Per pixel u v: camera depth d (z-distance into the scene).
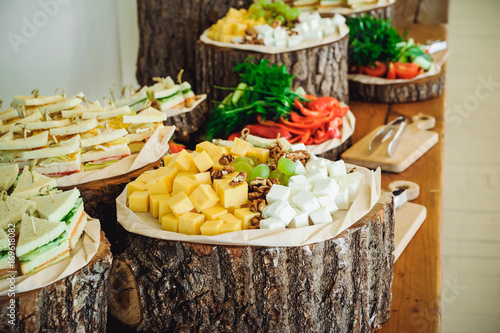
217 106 2.92
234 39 2.97
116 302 1.58
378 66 3.34
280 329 1.51
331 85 2.95
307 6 3.97
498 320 2.92
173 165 1.75
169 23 3.55
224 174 1.67
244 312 1.50
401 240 2.00
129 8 3.91
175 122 2.60
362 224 1.52
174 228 1.54
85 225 1.52
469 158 4.64
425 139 2.73
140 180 1.76
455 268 3.35
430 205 2.29
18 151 1.85
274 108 2.51
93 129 1.97
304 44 2.87
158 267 1.52
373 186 1.62
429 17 4.79
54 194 1.50
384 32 3.31
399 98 3.26
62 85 3.55
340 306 1.53
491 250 3.52
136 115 2.06
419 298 1.79
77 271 1.36
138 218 1.61
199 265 1.48
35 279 1.31
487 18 8.35
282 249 1.44
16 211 1.40
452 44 7.34
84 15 3.56
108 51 3.86
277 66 2.81
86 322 1.40
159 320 1.57
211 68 2.96
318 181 1.63
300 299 1.48
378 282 1.62
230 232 1.47
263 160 1.84
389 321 1.71
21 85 3.32
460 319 2.93
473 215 3.89
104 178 1.93
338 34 3.02
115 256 1.55
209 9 3.48
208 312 1.52
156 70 3.68
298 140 2.52
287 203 1.52
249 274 1.47
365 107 3.26
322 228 1.48
